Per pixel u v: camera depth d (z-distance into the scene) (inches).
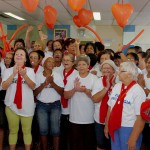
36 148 122.4
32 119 111.3
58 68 126.9
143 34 356.2
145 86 101.0
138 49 159.3
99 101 96.3
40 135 112.7
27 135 108.3
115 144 82.0
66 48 157.9
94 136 106.7
